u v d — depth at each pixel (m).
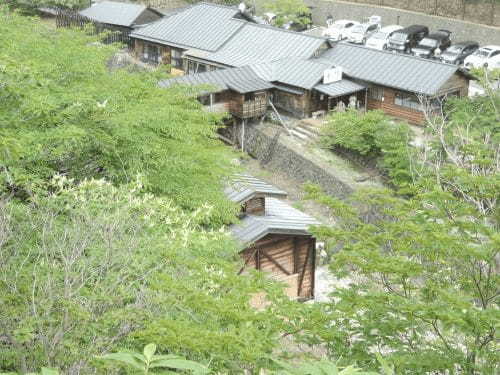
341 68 37.69
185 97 19.61
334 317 9.84
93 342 9.01
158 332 7.88
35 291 10.11
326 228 11.46
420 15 54.47
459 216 11.59
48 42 18.91
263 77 36.81
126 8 46.53
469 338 11.74
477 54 45.91
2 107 13.72
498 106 27.44
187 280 10.16
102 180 11.96
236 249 15.02
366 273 10.88
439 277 10.95
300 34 40.69
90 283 10.20
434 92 36.16
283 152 33.44
